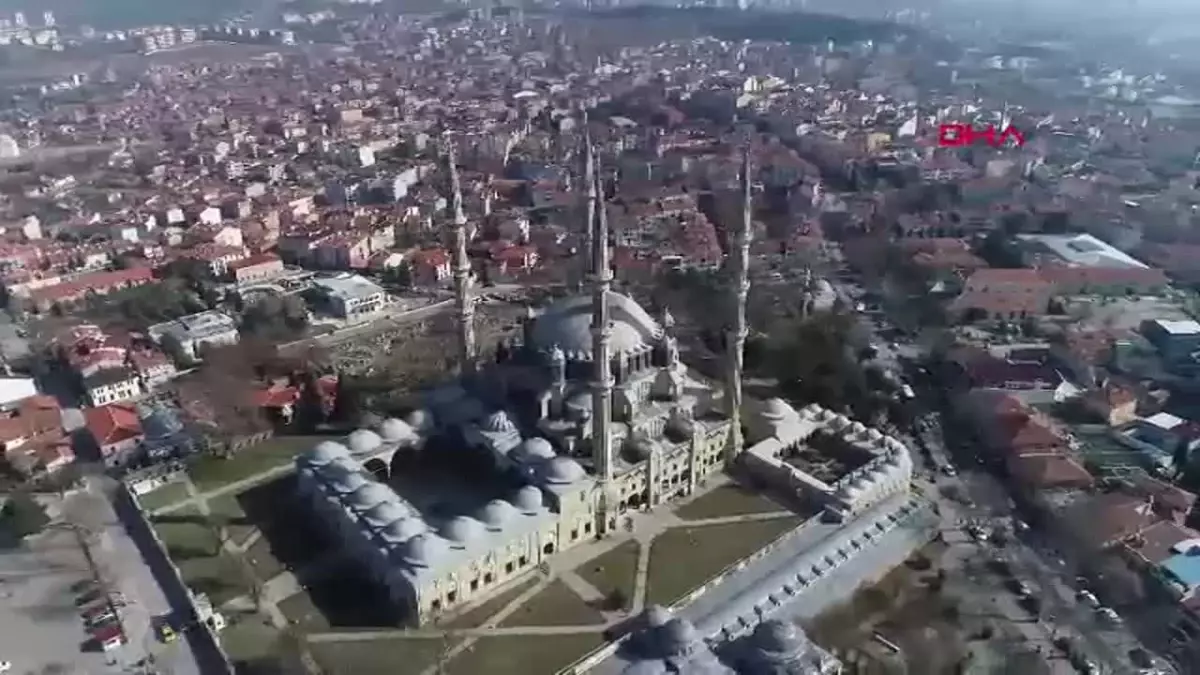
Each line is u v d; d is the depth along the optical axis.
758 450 186.50
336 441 186.50
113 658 140.50
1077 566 162.00
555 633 142.88
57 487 184.50
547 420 180.50
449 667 135.50
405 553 146.88
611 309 185.12
